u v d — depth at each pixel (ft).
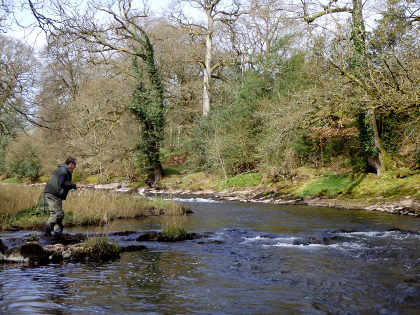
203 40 131.64
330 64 47.98
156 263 20.93
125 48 101.35
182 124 140.26
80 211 39.40
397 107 44.14
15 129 65.82
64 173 27.73
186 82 141.28
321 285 16.63
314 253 23.99
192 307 13.66
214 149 92.27
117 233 29.55
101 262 21.07
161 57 121.70
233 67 120.57
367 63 45.88
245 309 13.52
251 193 74.23
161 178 107.76
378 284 16.80
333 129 66.59
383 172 61.93
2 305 13.12
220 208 55.21
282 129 65.98
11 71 57.77
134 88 101.55
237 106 92.73
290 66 82.64
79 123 98.43
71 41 25.12
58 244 22.48
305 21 69.67
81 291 15.31
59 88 101.50
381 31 43.42
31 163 132.77
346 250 24.95
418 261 21.59
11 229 31.99
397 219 41.86
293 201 62.03
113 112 99.76
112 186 107.76
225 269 19.60
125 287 16.06
